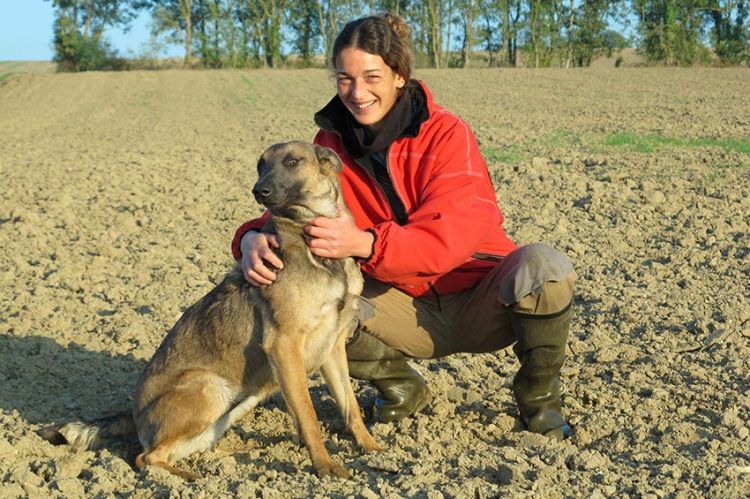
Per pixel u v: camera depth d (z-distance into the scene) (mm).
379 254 4555
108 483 4496
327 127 5031
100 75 56625
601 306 7574
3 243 10742
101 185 14867
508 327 5172
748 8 70750
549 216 11258
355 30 4695
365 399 5965
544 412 5164
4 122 32906
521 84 43406
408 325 5270
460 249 4613
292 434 5414
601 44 80688
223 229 11414
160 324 7414
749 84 36281
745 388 5684
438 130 4879
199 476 4648
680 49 71750
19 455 4891
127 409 5516
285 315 4578
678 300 7613
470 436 5219
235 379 4895
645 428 5160
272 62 84750
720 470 4395
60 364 6449
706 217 10602
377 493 4281
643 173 13805
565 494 4207
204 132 26000
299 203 4586
